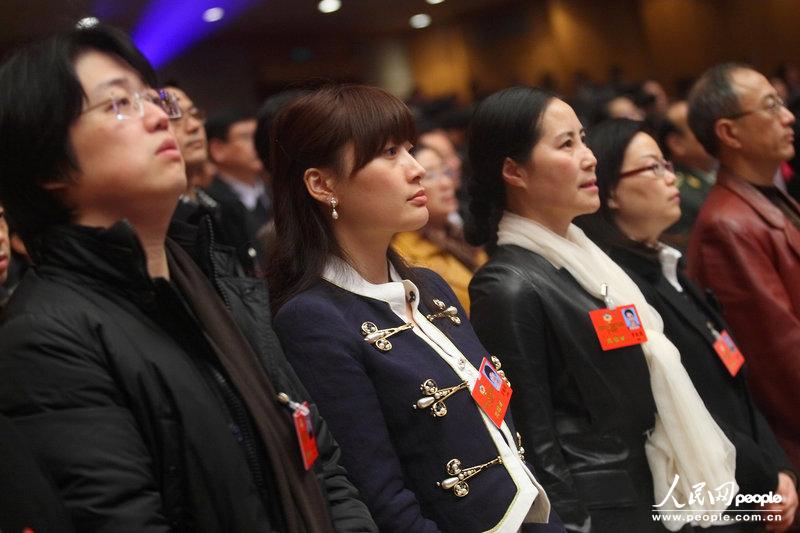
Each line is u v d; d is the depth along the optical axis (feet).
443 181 11.39
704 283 10.02
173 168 4.90
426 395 6.02
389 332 6.19
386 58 47.09
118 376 4.45
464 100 47.34
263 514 4.69
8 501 3.95
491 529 5.91
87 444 4.25
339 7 40.70
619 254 8.77
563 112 7.91
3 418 4.08
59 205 4.89
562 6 43.93
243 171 16.72
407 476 6.04
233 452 4.65
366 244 6.47
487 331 7.38
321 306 6.09
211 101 40.93
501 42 46.32
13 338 4.38
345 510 5.30
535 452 7.06
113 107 4.81
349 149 6.25
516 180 8.02
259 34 42.52
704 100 10.65
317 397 5.88
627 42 42.27
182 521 4.51
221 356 4.89
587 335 7.47
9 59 4.85
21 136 4.72
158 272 5.17
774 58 36.76
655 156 8.87
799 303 9.70
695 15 39.45
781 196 10.63
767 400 9.59
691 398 7.63
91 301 4.63
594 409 7.38
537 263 7.72
